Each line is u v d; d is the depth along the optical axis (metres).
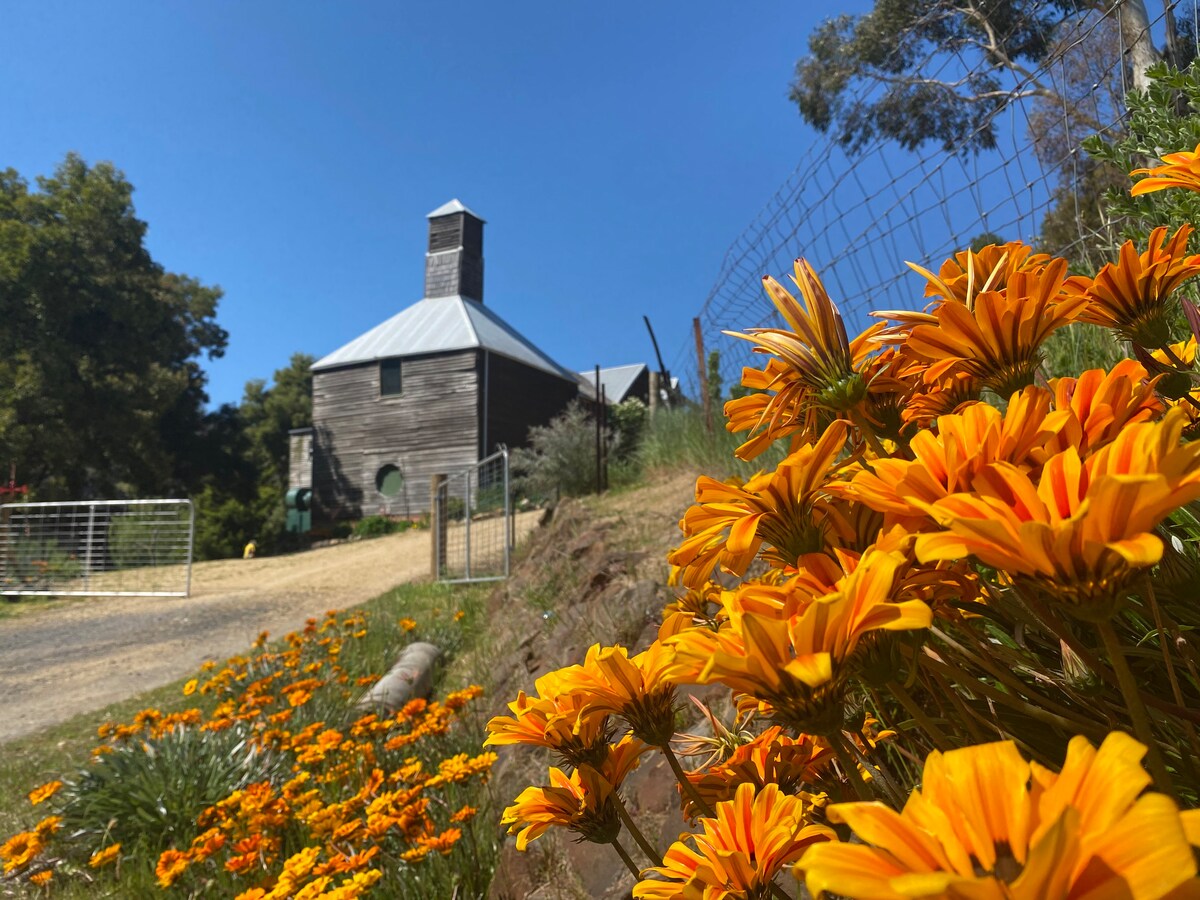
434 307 26.27
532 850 2.14
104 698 6.37
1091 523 0.38
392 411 24.14
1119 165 1.39
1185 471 0.40
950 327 0.75
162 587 12.87
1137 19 2.31
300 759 2.98
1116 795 0.28
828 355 0.82
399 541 17.86
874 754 0.81
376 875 1.75
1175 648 0.75
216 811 2.96
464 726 3.36
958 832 0.32
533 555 7.08
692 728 2.03
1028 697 0.71
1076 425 0.52
